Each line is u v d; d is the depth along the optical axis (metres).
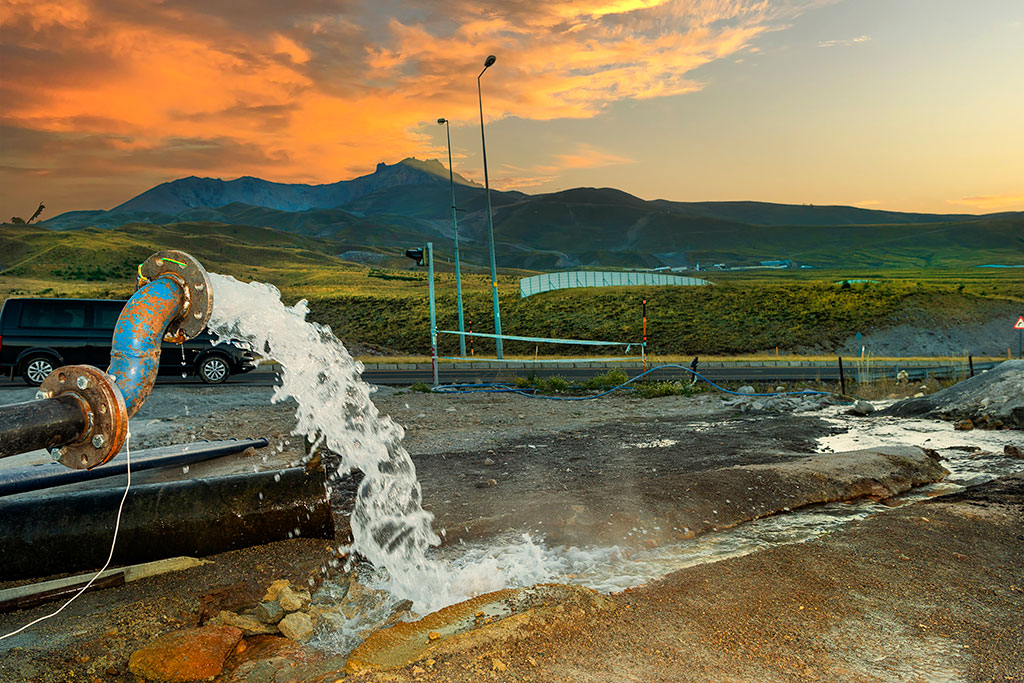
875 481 6.18
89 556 3.98
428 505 5.35
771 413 11.45
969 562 4.18
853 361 29.81
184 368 15.97
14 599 3.61
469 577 4.05
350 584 4.04
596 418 11.08
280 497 4.41
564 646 3.02
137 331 1.89
